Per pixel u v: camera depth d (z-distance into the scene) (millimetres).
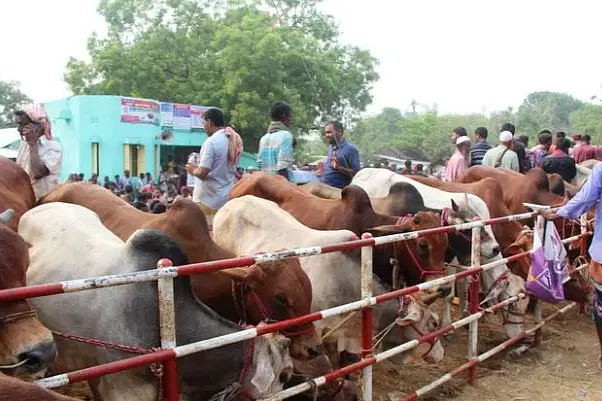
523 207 8180
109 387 3512
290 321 3557
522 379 5844
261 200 5492
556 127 54594
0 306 2783
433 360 4988
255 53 24656
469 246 6113
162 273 2953
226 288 4207
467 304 6133
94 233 3953
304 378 3861
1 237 2875
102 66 29875
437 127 43719
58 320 3605
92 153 25203
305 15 30203
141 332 3371
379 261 5359
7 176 5652
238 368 3480
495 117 50281
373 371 5906
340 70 26297
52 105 26062
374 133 53031
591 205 5574
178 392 3225
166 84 29172
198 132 27391
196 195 6418
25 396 1457
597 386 5734
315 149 37031
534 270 5840
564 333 7316
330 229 5555
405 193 6340
